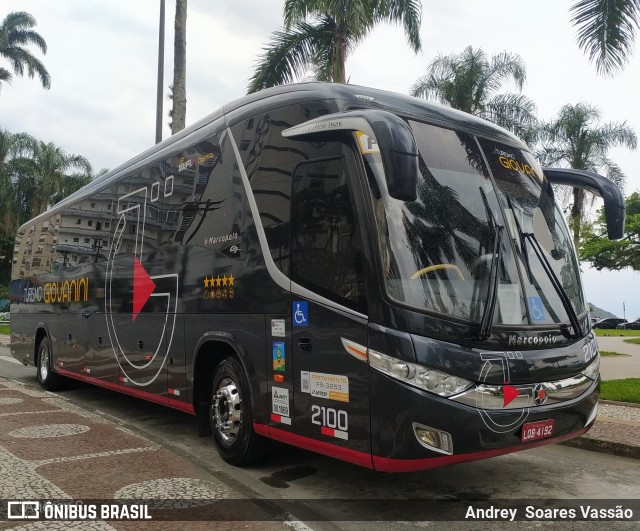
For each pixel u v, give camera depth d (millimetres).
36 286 11469
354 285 4531
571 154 26234
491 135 5559
